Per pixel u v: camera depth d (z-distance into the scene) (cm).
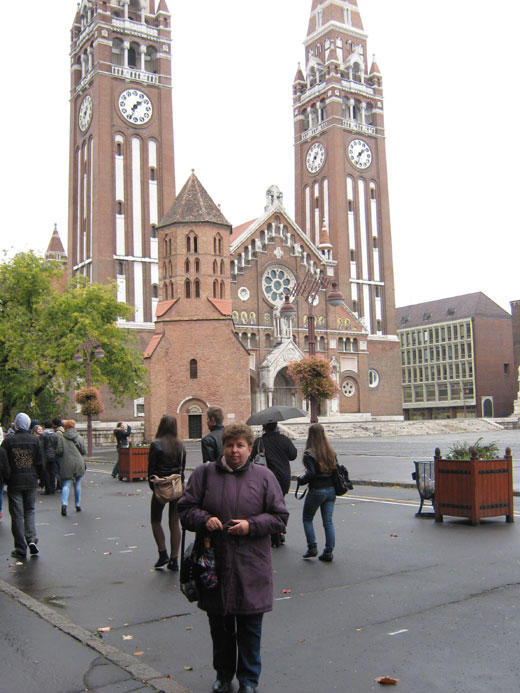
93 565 1284
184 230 6238
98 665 758
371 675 726
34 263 4788
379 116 9719
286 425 7188
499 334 12281
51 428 2622
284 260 8444
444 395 12544
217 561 677
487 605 946
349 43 9825
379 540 1423
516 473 2558
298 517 1791
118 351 5325
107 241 7656
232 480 697
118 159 7900
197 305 6188
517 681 700
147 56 8294
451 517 1678
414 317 13362
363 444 5253
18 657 782
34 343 4628
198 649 819
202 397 6122
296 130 9962
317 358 3866
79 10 8469
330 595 1023
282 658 780
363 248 9375
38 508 2092
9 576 1202
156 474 1260
